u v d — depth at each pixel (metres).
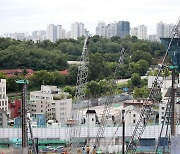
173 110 178.62
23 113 179.38
